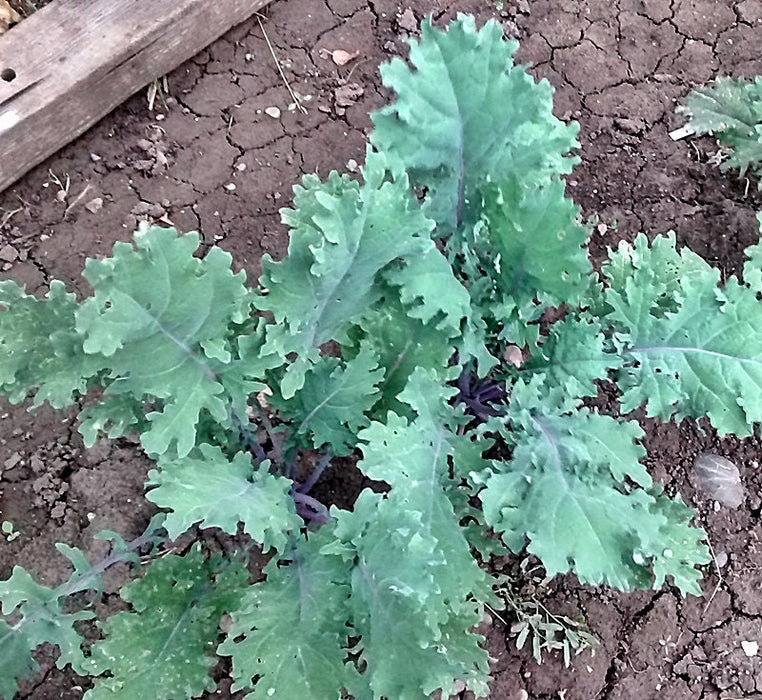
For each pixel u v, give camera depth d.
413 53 1.15
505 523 1.11
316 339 1.15
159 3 1.43
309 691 1.08
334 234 1.02
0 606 1.22
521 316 1.21
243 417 1.17
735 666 1.37
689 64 1.58
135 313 0.98
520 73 1.17
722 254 1.51
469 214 1.23
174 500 1.02
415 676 1.06
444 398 1.17
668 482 1.42
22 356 1.07
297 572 1.15
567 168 1.23
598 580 1.09
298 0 1.56
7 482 1.34
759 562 1.40
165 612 1.15
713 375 1.22
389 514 1.07
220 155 1.49
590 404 1.43
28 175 1.45
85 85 1.41
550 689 1.35
